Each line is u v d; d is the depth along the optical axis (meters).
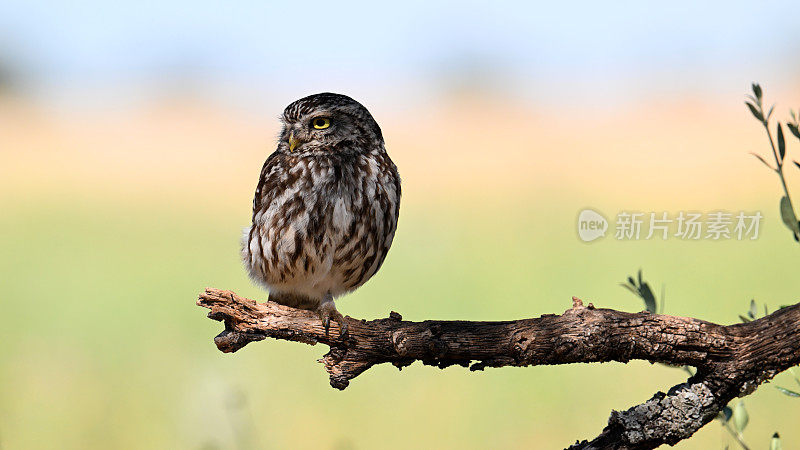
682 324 4.66
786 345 4.57
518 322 4.84
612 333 4.68
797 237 4.62
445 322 4.93
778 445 5.27
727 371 4.65
